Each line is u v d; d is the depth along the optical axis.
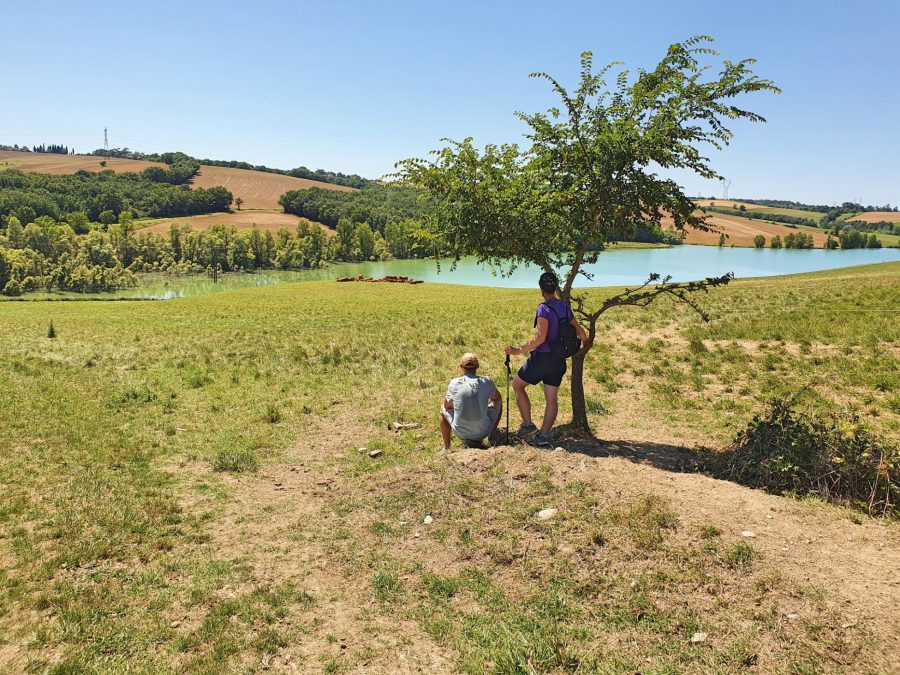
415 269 162.25
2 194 199.62
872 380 9.16
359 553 5.17
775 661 3.25
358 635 4.03
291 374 14.41
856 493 5.03
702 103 6.86
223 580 4.89
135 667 3.74
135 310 45.75
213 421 10.45
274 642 3.99
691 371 11.59
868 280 31.22
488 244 7.74
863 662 3.13
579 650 3.58
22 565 5.11
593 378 11.85
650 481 5.39
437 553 4.94
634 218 7.39
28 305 56.91
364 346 18.59
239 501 6.88
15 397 11.68
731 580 3.95
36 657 3.83
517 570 4.48
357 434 9.52
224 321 32.97
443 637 3.91
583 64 7.19
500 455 6.24
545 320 6.65
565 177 7.49
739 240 199.38
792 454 5.59
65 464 7.95
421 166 7.59
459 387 7.16
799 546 4.23
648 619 3.75
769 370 10.95
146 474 7.74
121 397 11.93
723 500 4.98
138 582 4.87
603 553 4.45
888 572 3.84
